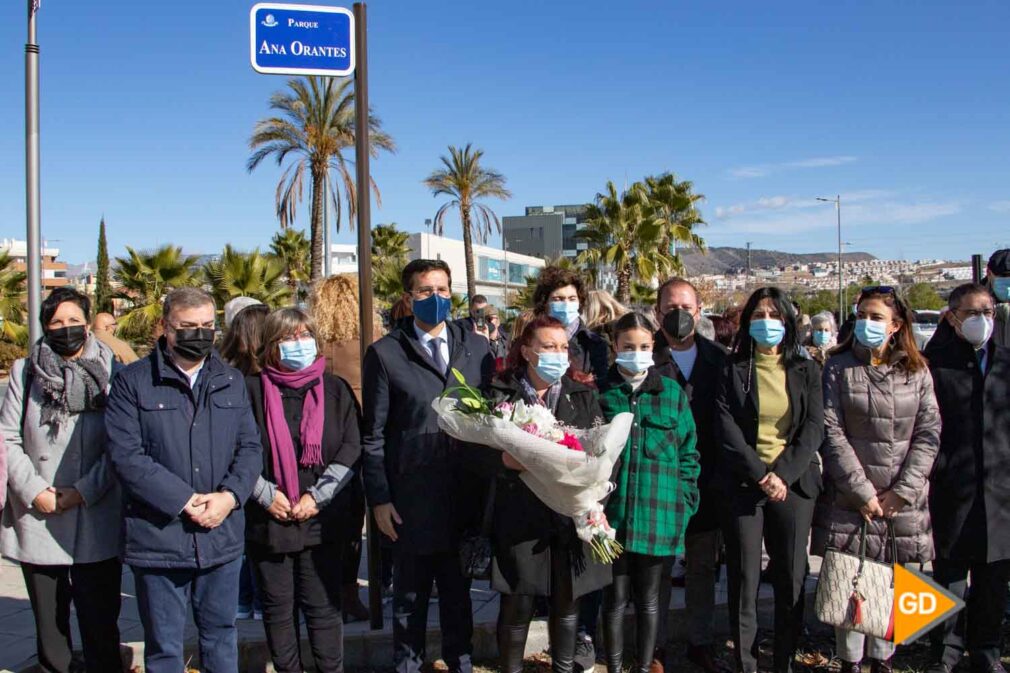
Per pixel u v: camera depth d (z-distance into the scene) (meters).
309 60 4.25
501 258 81.56
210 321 3.46
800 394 3.97
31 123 8.31
